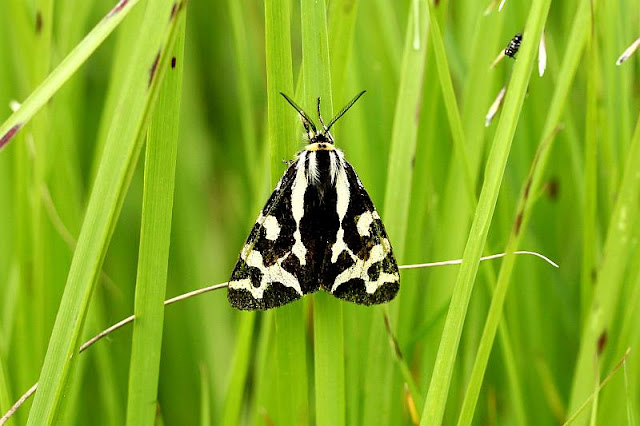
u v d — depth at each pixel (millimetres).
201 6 295
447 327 234
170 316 290
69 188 274
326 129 242
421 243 269
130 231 292
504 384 270
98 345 271
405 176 249
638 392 254
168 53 228
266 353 256
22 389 262
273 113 243
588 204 254
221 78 296
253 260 247
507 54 243
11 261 278
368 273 247
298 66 281
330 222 249
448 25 270
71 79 277
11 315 267
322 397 244
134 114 229
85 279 231
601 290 244
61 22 271
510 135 232
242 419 280
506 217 267
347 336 260
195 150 292
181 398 289
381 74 270
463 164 247
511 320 268
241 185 291
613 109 255
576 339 274
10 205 278
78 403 275
